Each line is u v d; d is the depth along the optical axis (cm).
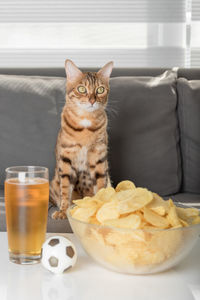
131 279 77
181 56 254
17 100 178
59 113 178
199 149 179
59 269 77
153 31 254
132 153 174
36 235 81
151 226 75
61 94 180
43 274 78
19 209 79
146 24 254
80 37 255
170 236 73
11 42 256
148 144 175
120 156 174
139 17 253
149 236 72
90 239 77
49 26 254
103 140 154
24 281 75
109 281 76
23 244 81
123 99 178
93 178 158
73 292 72
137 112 177
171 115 179
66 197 151
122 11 253
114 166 174
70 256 78
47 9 253
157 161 175
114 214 76
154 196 84
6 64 257
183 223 77
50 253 77
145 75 198
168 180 175
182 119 181
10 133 176
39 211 80
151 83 182
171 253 75
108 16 254
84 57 255
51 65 256
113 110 176
